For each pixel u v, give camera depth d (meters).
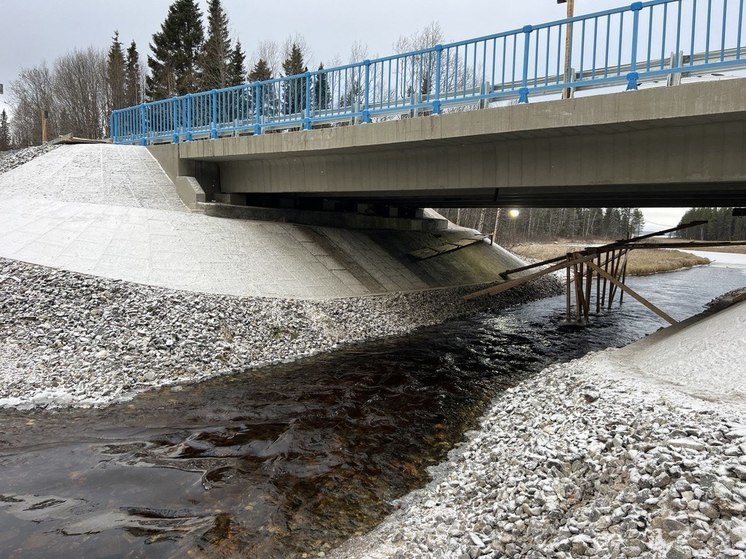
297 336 13.98
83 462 7.23
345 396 10.45
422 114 16.30
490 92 13.51
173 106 22.80
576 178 13.05
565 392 8.54
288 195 22.97
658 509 4.49
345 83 16.73
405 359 13.49
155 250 15.77
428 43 39.78
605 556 4.20
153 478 6.86
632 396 7.12
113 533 5.61
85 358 10.60
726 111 9.95
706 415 5.80
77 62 63.78
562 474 5.70
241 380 11.16
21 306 11.70
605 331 18.72
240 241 18.19
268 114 19.09
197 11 55.62
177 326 12.38
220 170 21.84
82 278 13.20
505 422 8.44
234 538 5.63
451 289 22.48
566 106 11.71
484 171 14.65
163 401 9.73
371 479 7.12
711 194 16.98
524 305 24.89
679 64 10.73
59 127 62.09
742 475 4.40
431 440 8.52
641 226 133.88
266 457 7.62
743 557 3.63
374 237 24.50
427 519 5.86
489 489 6.16
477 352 14.70
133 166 21.55
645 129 11.77
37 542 5.40
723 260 66.19
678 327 13.15
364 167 17.25
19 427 8.32
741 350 7.73
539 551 4.57
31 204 17.38
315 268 18.72
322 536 5.75
